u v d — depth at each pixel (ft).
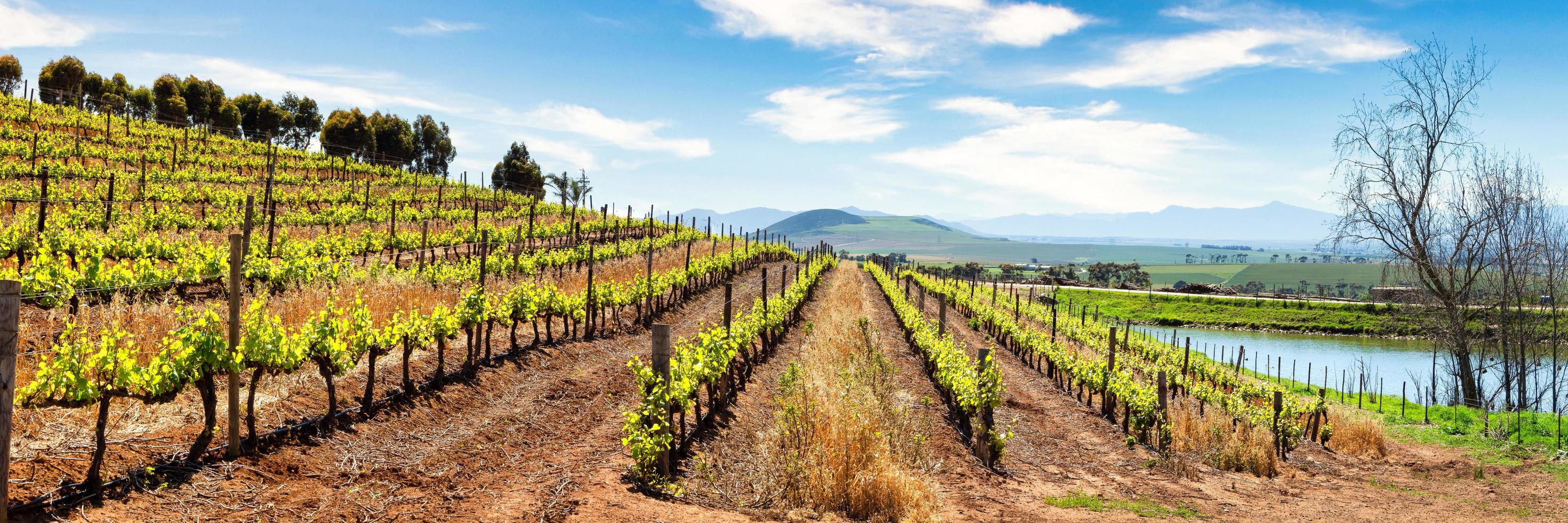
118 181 95.30
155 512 18.34
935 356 57.98
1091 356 86.84
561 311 50.47
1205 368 92.73
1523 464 51.65
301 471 22.65
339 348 26.68
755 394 46.70
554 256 86.33
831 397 36.94
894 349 76.18
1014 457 42.70
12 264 42.22
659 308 73.00
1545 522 34.88
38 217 54.44
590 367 46.26
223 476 20.85
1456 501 40.27
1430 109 85.56
